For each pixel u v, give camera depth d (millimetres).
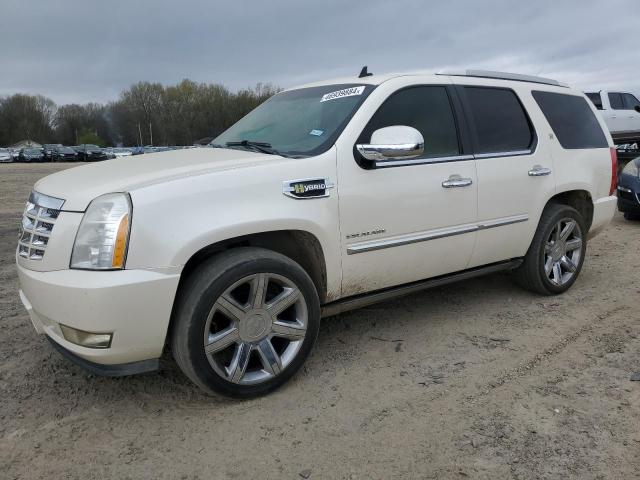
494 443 2551
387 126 3482
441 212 3643
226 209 2785
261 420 2797
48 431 2715
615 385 3045
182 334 2727
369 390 3076
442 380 3168
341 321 4125
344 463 2445
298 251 3264
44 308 2688
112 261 2551
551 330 3869
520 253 4320
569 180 4492
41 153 52250
